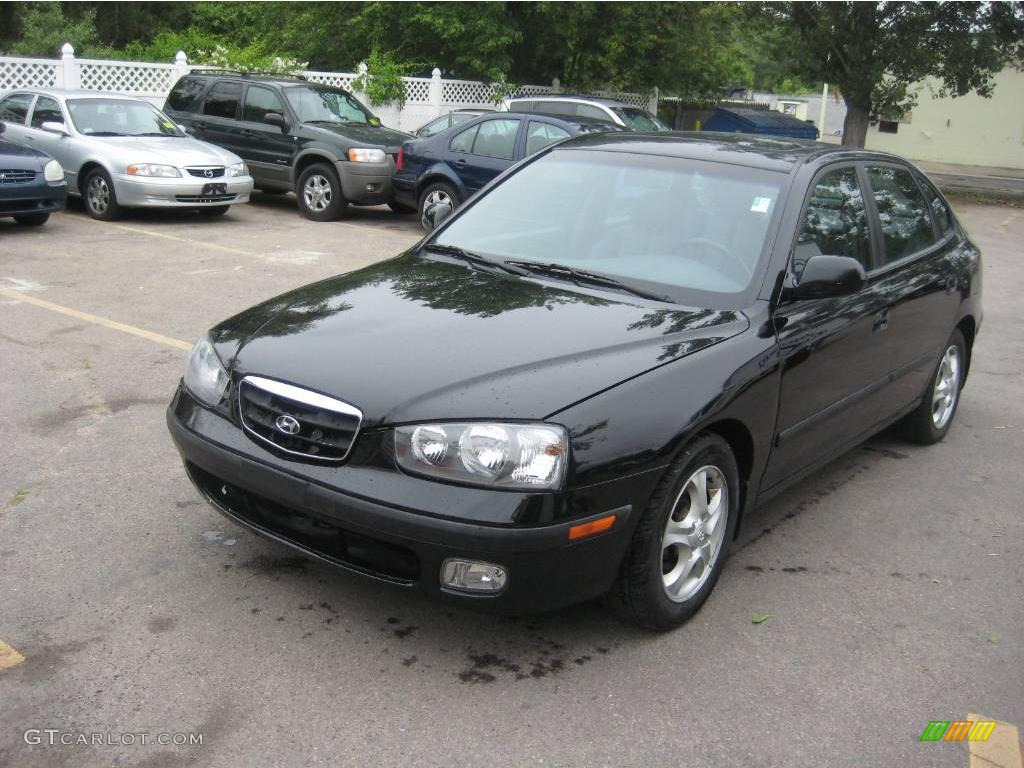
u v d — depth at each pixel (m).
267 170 13.62
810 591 3.93
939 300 5.22
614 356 3.31
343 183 12.98
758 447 3.71
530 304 3.71
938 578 4.11
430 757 2.77
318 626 3.40
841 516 4.72
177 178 11.72
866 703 3.17
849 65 23.14
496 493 2.91
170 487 4.45
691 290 3.88
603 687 3.16
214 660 3.16
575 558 3.02
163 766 2.67
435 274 4.11
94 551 3.83
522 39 23.83
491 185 4.84
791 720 3.05
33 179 10.52
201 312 7.70
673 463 3.26
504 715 2.98
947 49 22.11
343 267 9.87
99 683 3.01
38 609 3.39
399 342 3.34
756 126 25.55
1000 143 34.34
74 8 31.86
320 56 26.22
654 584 3.32
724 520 3.64
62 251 9.84
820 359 4.02
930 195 5.68
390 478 2.97
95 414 5.33
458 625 3.47
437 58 24.78
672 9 24.55
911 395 5.30
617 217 4.30
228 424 3.37
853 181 4.67
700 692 3.17
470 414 2.97
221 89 14.17
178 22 34.97
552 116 11.76
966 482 5.27
